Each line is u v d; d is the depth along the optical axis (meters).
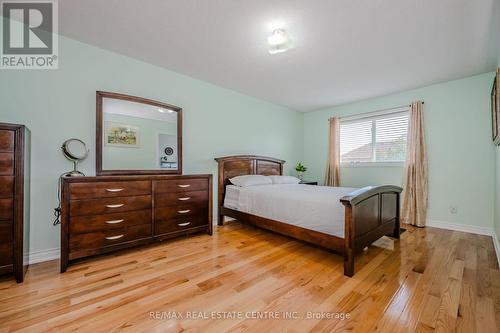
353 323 1.27
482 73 2.94
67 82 2.22
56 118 2.16
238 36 2.15
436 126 3.32
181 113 3.01
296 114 4.95
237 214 3.13
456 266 1.99
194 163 3.22
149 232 2.36
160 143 2.84
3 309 1.37
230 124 3.68
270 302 1.47
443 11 1.75
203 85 3.31
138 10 1.80
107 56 2.45
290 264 2.04
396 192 2.68
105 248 2.07
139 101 2.66
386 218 2.50
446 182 3.24
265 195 2.74
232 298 1.51
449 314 1.34
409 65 2.71
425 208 3.34
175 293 1.56
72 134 2.24
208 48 2.38
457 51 2.37
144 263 2.04
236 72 2.99
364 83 3.30
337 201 2.07
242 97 3.85
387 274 1.85
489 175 2.92
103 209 2.07
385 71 2.89
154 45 2.34
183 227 2.65
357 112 4.22
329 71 2.91
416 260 2.13
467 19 1.84
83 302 1.45
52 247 2.14
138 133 2.66
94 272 1.86
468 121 3.07
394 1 1.65
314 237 2.17
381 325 1.25
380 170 3.90
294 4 1.70
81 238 1.95
